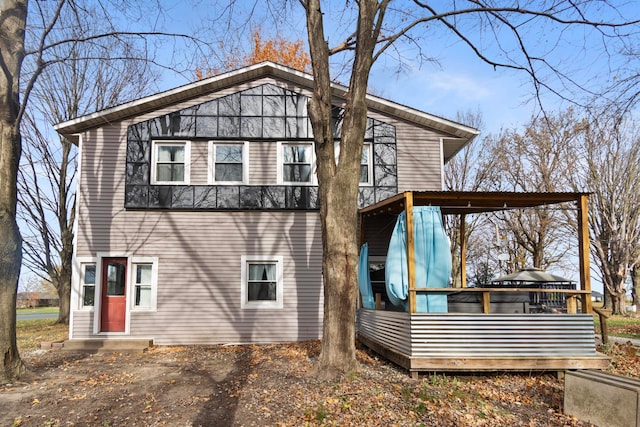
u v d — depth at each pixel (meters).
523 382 7.84
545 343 8.06
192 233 13.13
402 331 8.43
